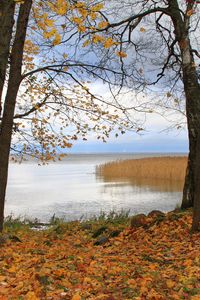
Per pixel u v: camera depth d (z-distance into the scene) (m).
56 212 23.48
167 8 13.82
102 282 6.50
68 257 8.34
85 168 82.31
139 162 45.72
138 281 6.45
